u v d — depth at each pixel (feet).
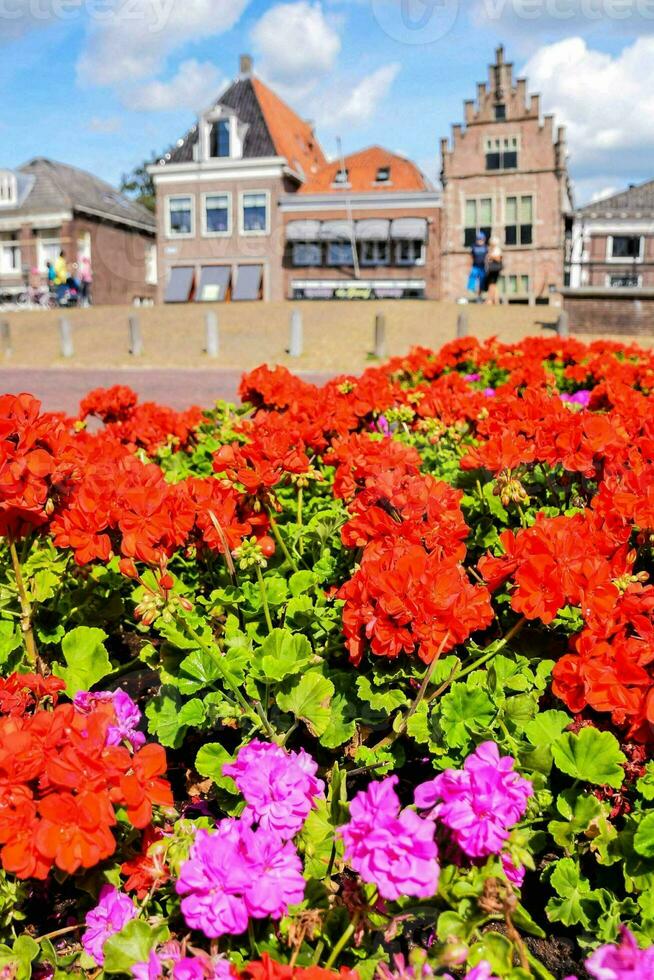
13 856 4.27
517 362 25.40
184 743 7.55
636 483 7.61
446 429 14.40
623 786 5.79
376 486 7.22
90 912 4.93
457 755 6.02
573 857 5.60
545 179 134.21
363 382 15.44
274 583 8.00
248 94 148.66
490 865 4.47
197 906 4.20
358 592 6.03
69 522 6.96
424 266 139.85
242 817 4.65
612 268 146.41
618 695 5.17
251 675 6.31
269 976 3.90
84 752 4.35
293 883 4.28
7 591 7.79
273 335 65.41
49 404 39.55
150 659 7.14
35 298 133.18
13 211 148.56
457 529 6.95
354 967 4.63
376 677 6.33
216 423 17.63
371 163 147.43
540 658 7.37
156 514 6.65
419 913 4.78
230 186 142.31
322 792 5.30
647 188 148.46
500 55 132.98
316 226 140.05
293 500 11.34
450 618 5.69
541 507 10.83
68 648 7.21
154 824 5.27
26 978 4.75
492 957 4.42
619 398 14.53
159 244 146.20
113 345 64.39
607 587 5.78
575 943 5.60
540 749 5.51
